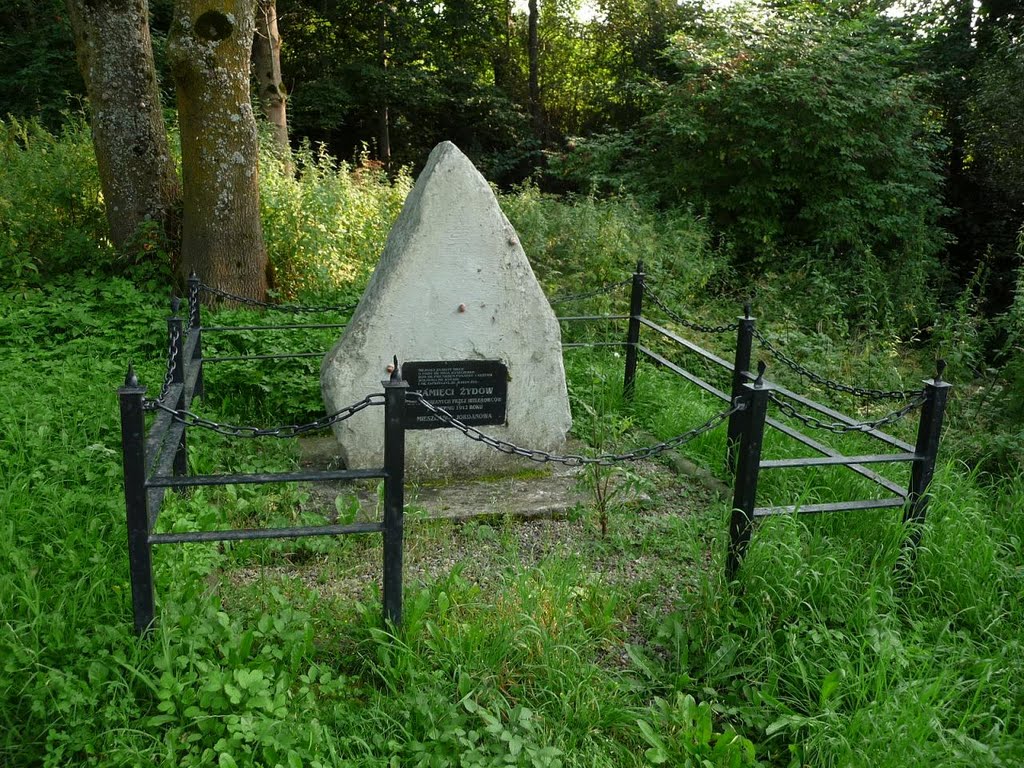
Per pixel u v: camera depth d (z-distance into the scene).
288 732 2.86
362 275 9.52
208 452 5.27
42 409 5.18
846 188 12.80
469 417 5.26
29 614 3.27
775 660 3.43
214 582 3.88
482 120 24.97
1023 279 7.57
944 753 2.97
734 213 13.39
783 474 5.12
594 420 5.55
